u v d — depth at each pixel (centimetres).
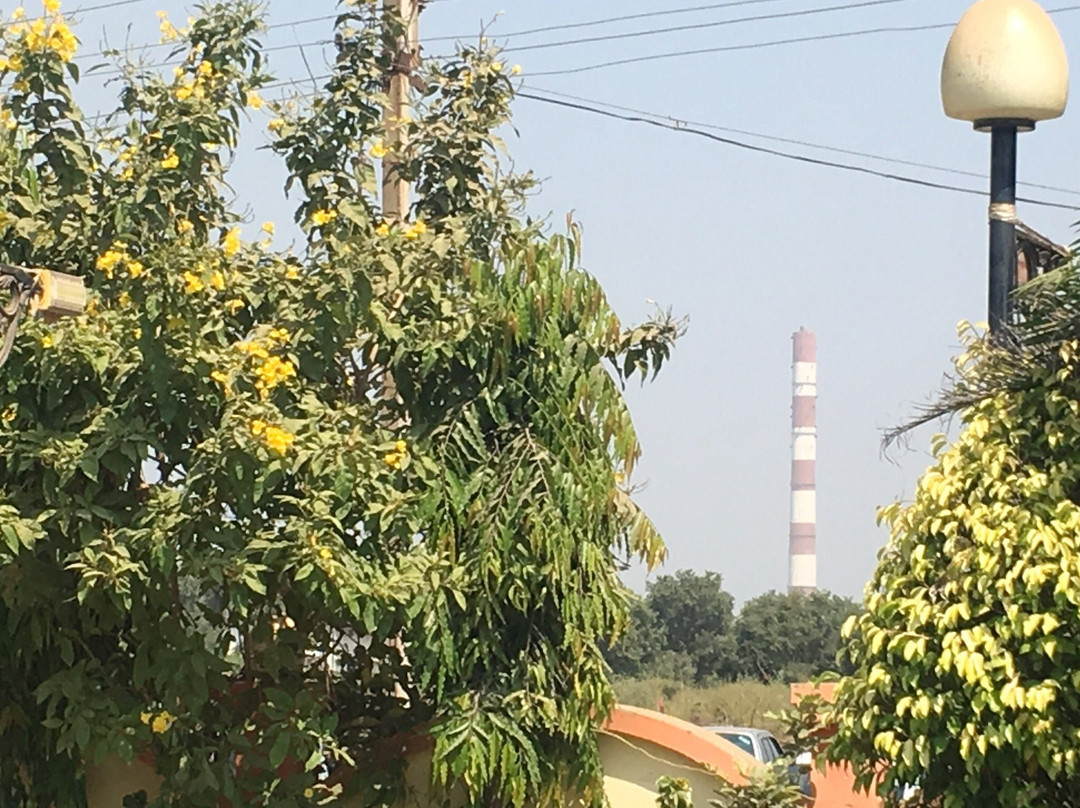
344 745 1085
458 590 983
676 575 5341
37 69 966
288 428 913
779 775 1010
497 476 1009
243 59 1021
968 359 873
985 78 933
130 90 992
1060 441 827
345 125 1095
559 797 1027
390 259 1000
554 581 991
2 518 873
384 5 1132
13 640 998
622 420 1027
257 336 955
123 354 926
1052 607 795
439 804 1066
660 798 1032
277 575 938
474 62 1125
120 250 932
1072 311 833
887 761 838
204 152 985
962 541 827
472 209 1108
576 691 1009
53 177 1006
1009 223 944
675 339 1041
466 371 1038
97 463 895
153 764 1069
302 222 1088
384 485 948
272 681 1041
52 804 1052
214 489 907
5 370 916
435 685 1031
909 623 817
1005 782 800
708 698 3912
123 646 1033
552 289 1009
